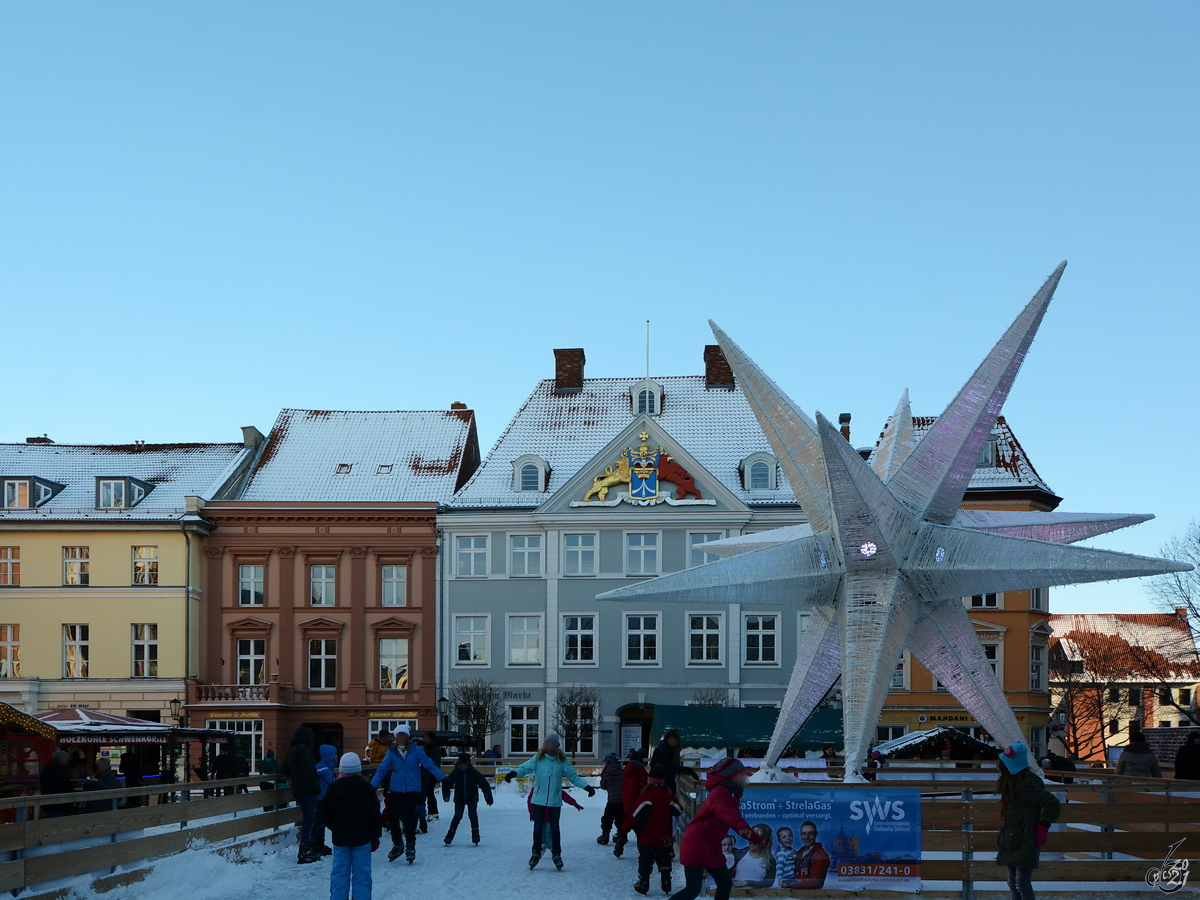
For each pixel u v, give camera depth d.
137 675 58.81
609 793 24.72
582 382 66.12
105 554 59.38
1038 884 17.56
